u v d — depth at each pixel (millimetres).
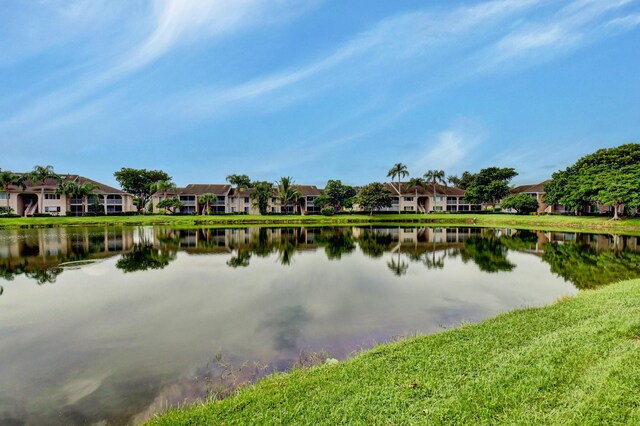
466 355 6562
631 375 5180
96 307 12602
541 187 85875
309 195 91875
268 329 10195
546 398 4883
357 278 17422
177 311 12070
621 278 17078
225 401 5539
